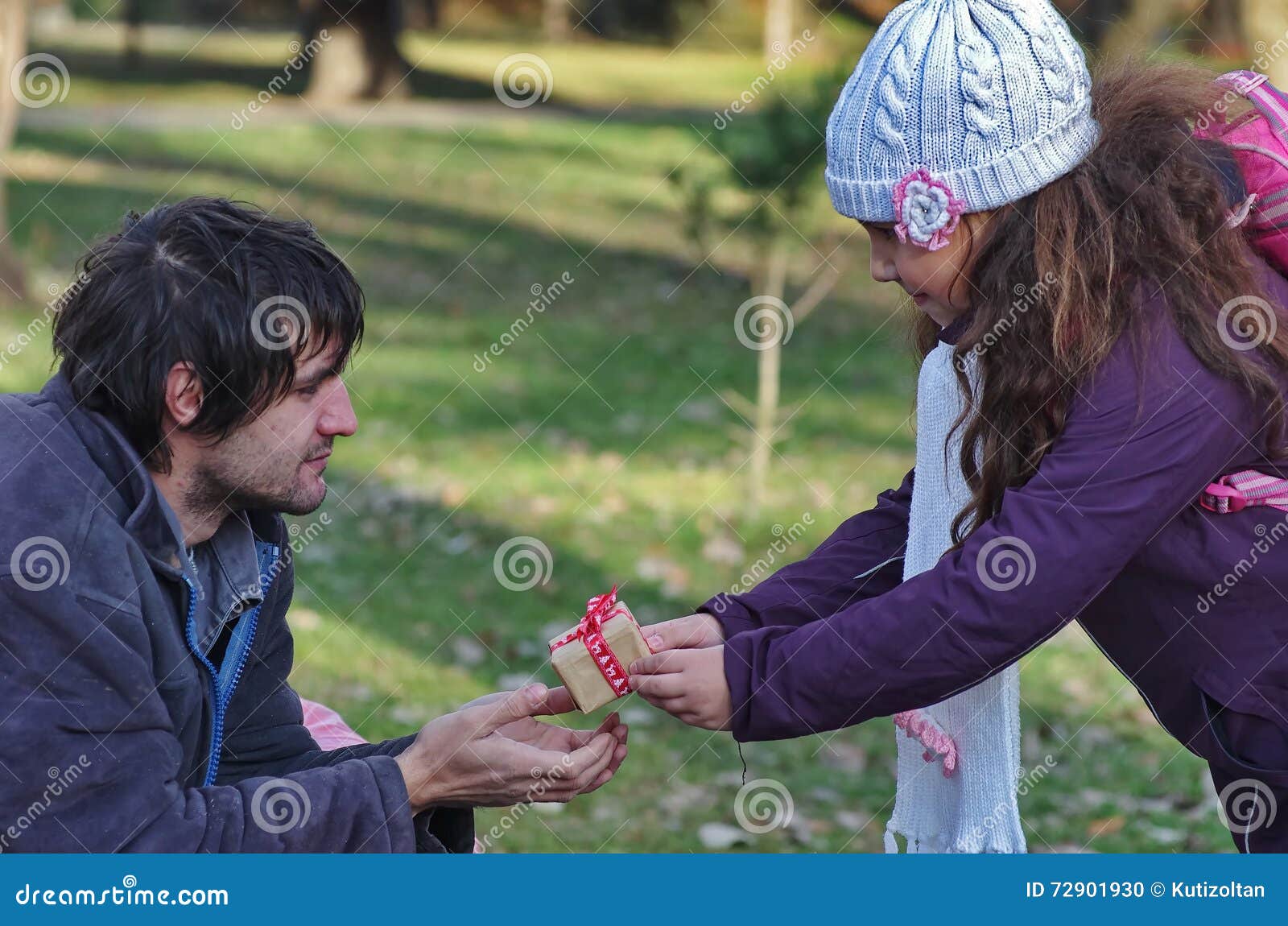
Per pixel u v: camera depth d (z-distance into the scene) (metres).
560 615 4.92
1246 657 1.83
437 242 12.38
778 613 2.20
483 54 27.31
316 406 1.88
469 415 7.52
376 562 5.37
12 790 1.68
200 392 1.79
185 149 16.05
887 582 2.23
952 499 2.05
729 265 11.94
